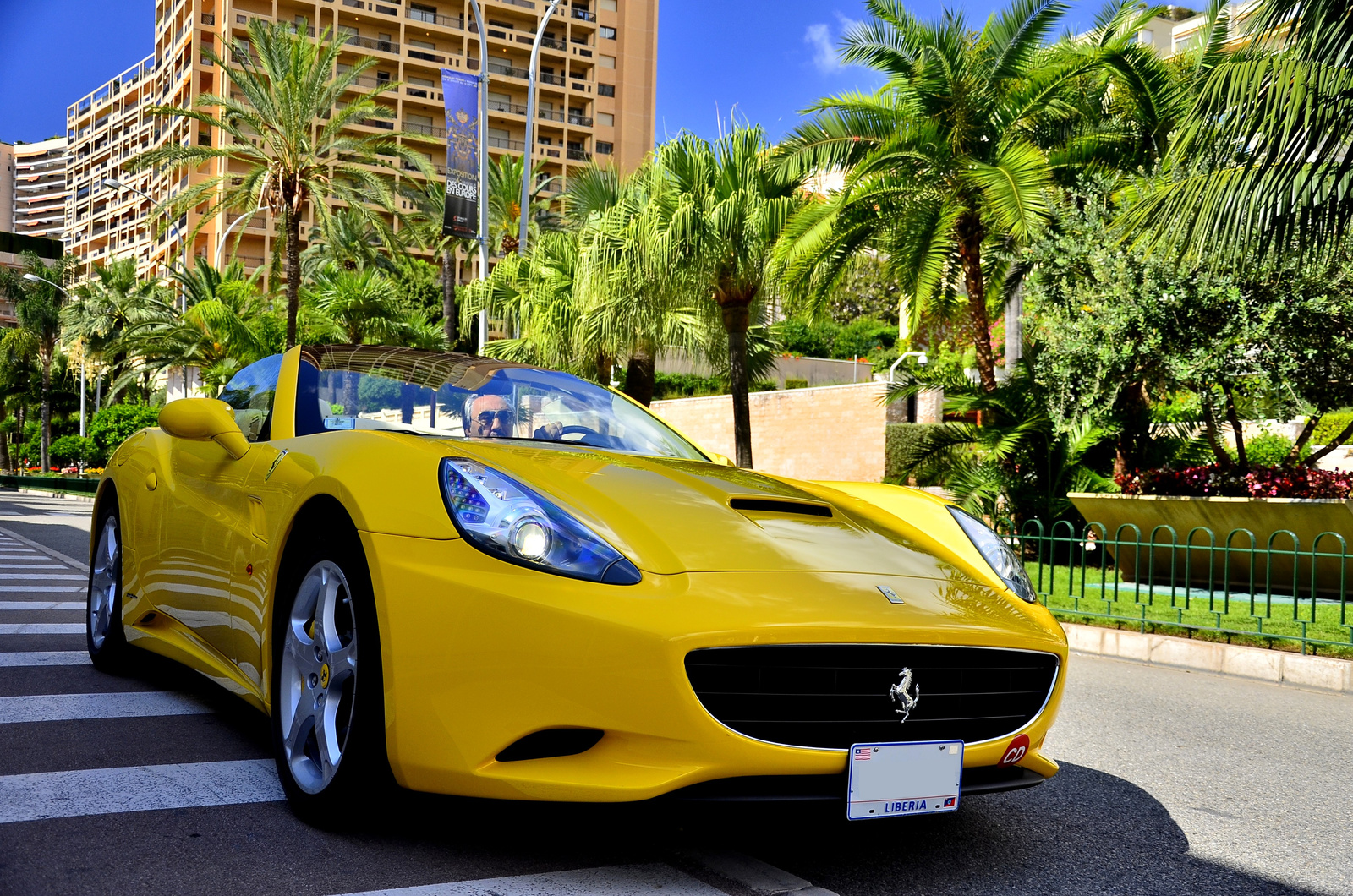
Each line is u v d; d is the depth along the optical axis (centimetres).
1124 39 1247
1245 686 551
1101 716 443
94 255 10056
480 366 372
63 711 346
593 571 215
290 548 269
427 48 6831
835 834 260
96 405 6538
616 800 201
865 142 1284
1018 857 253
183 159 2261
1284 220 735
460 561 219
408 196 3309
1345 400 940
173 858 221
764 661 211
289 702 262
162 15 7856
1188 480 1022
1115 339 993
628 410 380
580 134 7344
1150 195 860
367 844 233
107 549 426
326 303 2622
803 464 2197
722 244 1277
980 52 1226
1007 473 1227
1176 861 256
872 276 3094
